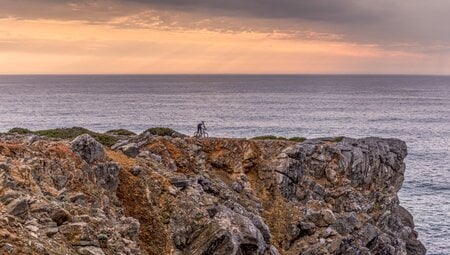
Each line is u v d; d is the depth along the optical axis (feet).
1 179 73.15
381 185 179.01
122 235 85.30
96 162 102.22
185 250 100.58
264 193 148.77
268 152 158.81
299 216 141.18
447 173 373.61
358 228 146.61
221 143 157.17
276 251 115.34
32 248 61.05
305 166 158.40
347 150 169.58
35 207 70.54
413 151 476.13
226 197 132.16
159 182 112.27
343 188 158.10
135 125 588.09
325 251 132.98
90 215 81.05
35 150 93.40
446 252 215.31
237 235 101.09
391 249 151.74
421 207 282.56
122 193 105.19
